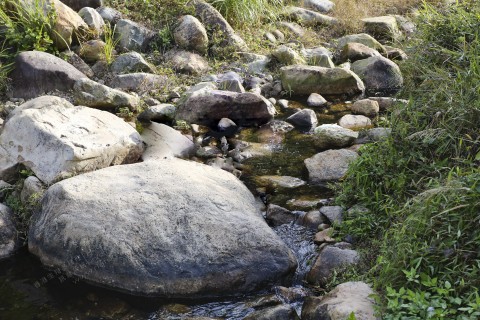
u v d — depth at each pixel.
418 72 5.95
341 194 4.84
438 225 3.75
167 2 8.03
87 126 5.34
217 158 5.63
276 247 4.23
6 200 4.95
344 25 8.86
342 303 3.56
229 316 3.85
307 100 6.92
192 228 4.24
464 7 6.43
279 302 3.92
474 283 3.42
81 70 7.00
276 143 5.98
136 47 7.52
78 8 7.81
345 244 4.34
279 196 5.07
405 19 9.19
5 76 6.57
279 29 8.53
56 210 4.43
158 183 4.61
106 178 4.68
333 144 5.84
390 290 3.40
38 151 5.03
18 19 7.09
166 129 5.98
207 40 7.62
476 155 4.17
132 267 4.08
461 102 4.63
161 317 3.85
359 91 7.11
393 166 4.70
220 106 6.28
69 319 3.85
